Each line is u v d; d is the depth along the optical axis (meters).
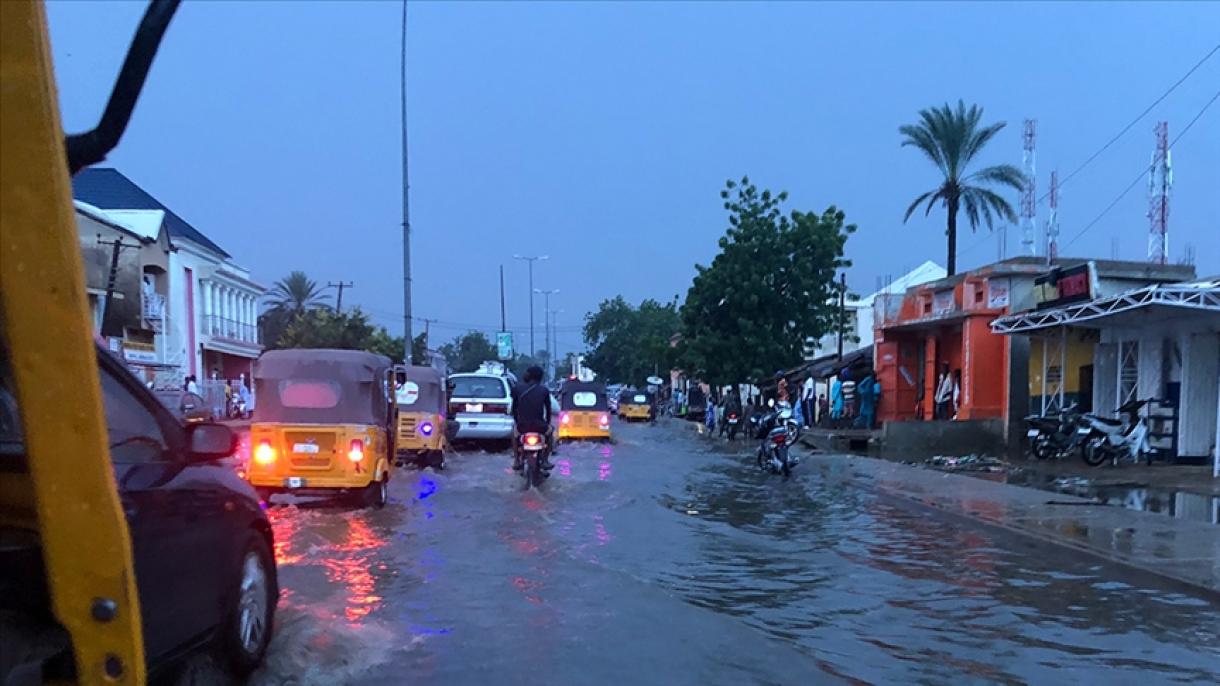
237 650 5.04
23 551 3.20
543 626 6.33
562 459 20.39
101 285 29.38
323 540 9.57
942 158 35.38
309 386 11.64
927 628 6.46
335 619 6.41
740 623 6.50
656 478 16.09
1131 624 6.60
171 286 38.00
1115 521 10.47
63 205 2.82
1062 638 6.25
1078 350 20.53
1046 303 19.39
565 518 11.24
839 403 30.12
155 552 4.08
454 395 22.62
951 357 25.70
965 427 21.19
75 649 3.03
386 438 12.25
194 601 4.50
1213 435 16.73
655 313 85.62
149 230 35.88
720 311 32.44
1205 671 5.59
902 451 21.06
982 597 7.37
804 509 12.35
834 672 5.47
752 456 21.38
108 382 4.32
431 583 7.60
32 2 2.66
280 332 61.47
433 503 12.52
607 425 26.47
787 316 31.67
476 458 20.02
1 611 3.15
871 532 10.46
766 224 31.66
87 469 2.99
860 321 40.38
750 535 10.20
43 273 2.84
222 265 44.62
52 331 2.89
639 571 8.27
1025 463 17.94
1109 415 18.69
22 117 2.71
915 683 5.30
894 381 28.08
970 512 11.24
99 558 3.03
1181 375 16.88
